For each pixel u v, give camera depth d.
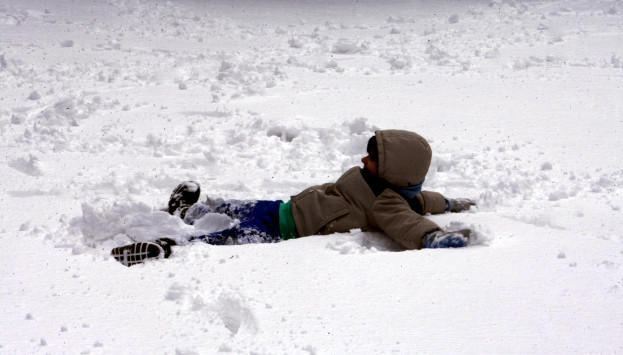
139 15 20.95
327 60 14.08
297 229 5.28
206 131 8.73
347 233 5.20
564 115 9.45
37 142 8.33
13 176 6.99
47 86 11.68
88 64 13.72
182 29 18.86
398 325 3.61
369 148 5.37
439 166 7.31
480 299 3.90
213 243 5.09
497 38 16.45
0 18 19.50
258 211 5.42
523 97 10.61
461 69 12.95
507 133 8.59
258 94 10.96
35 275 4.36
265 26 19.56
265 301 3.90
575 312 3.73
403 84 11.77
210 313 3.79
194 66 13.68
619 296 3.92
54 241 5.01
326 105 10.21
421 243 4.91
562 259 4.50
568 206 5.95
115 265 4.52
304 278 4.22
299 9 22.67
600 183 6.56
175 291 4.00
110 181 6.73
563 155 7.61
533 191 6.38
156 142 8.21
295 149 7.88
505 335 3.50
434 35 17.27
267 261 4.52
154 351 3.39
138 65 13.78
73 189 6.59
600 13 19.34
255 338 3.49
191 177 7.04
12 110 9.98
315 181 6.90
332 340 3.46
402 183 5.24
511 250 4.68
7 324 3.69
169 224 5.13
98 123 9.30
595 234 5.22
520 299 3.89
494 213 5.75
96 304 3.93
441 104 10.22
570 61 13.48
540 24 17.98
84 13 21.00
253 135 8.48
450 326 3.60
